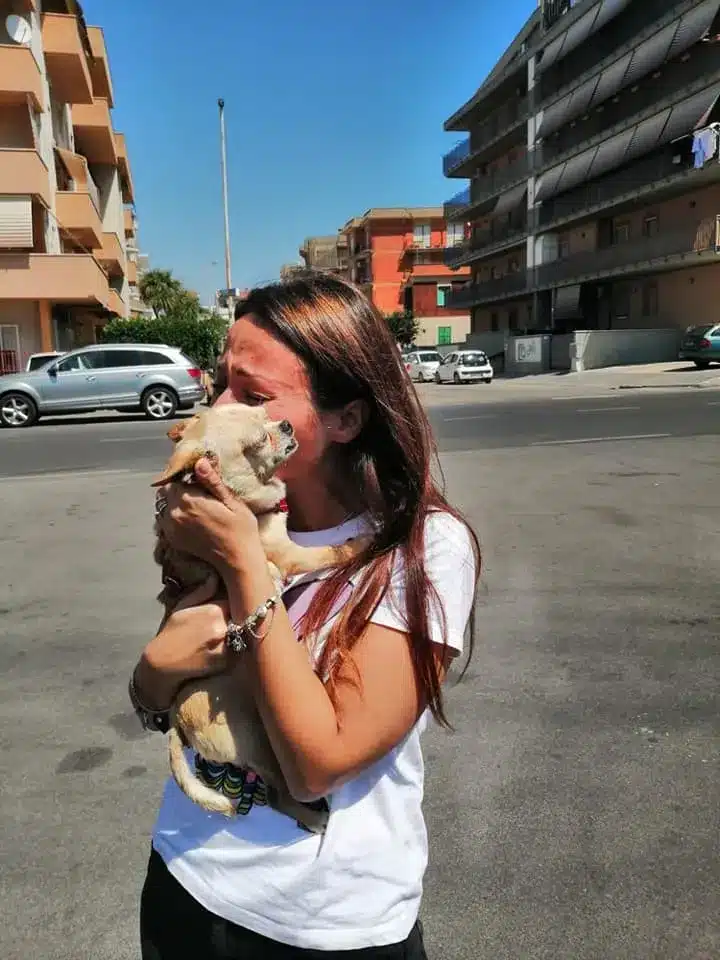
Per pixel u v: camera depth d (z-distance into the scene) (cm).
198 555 129
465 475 973
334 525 150
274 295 148
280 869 130
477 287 5594
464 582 139
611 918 247
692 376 2719
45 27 2805
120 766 338
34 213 2791
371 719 125
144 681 138
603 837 284
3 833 293
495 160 5609
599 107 3988
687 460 1038
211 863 134
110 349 1988
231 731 132
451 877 265
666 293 3703
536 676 412
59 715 383
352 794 132
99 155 4244
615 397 2114
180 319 3316
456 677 412
